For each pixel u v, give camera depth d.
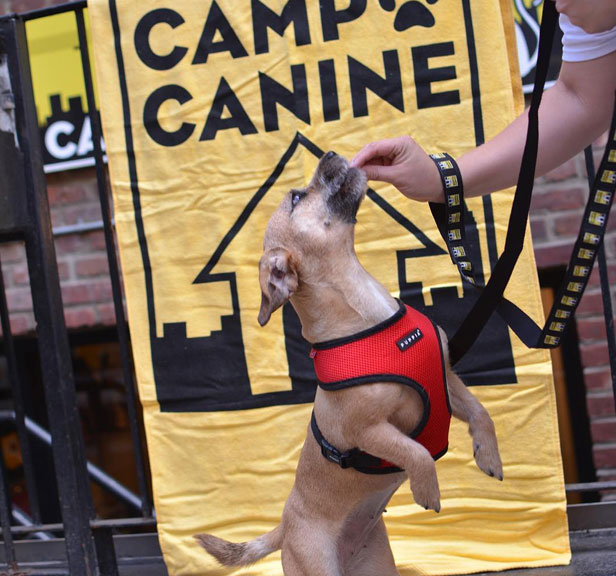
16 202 2.70
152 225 2.75
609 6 1.67
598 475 3.56
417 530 2.64
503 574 2.47
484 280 2.60
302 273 2.00
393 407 1.86
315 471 2.12
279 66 2.68
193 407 2.74
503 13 2.59
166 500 2.74
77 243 3.95
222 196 2.72
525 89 3.44
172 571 2.72
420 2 2.60
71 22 3.81
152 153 2.75
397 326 1.89
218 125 2.71
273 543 2.28
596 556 2.54
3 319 2.93
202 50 2.72
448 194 1.99
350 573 2.29
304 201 2.04
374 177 2.00
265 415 2.70
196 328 2.73
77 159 3.87
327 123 2.66
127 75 2.75
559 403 3.77
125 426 4.31
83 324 3.97
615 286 3.47
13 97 2.72
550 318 1.85
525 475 2.56
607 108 1.95
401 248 2.64
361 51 2.64
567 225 3.53
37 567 2.97
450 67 2.59
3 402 4.45
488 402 2.59
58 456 2.72
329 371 1.88
